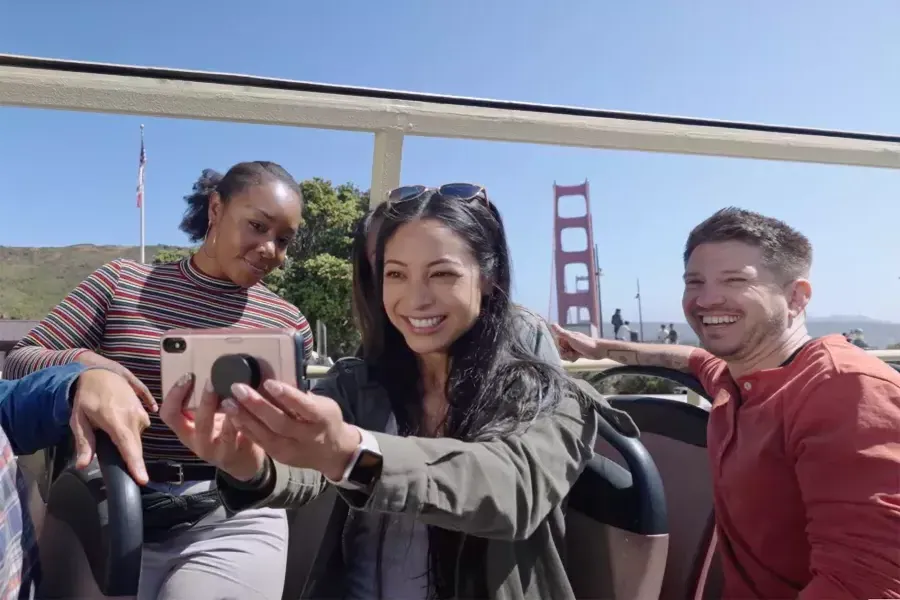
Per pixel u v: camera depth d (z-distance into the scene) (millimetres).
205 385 826
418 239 1226
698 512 1700
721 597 1542
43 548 1483
